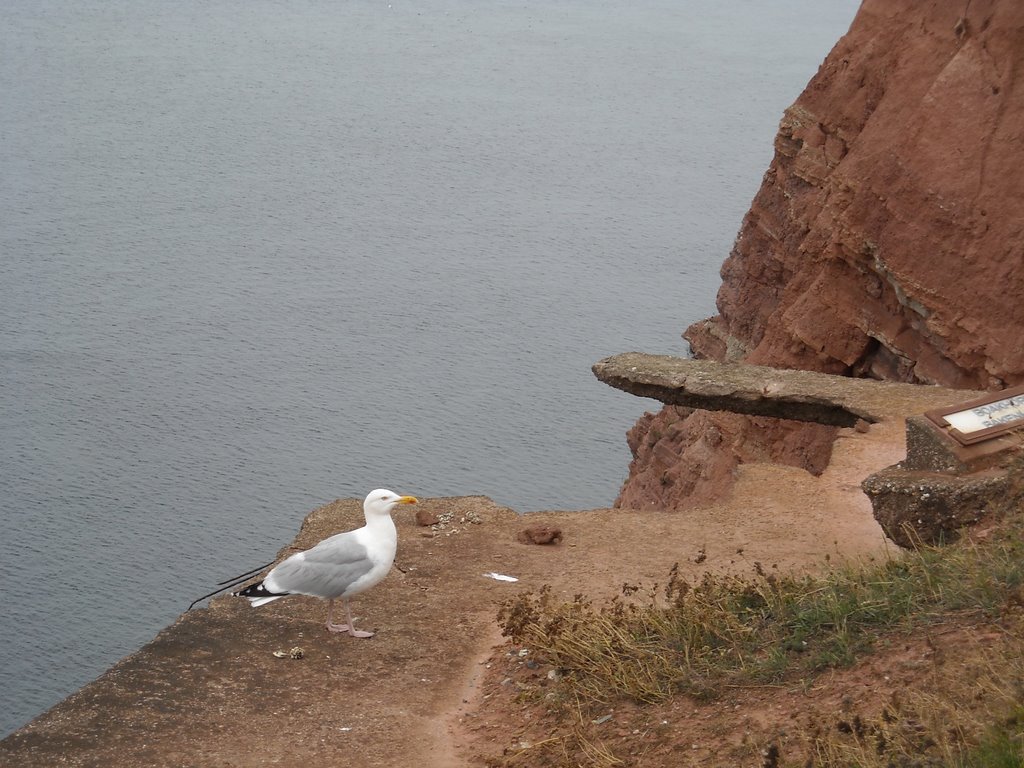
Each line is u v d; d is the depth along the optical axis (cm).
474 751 871
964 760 644
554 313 12256
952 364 2200
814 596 948
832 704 771
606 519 1355
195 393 10019
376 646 1044
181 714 918
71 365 10781
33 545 6825
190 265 14912
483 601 1138
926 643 802
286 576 1005
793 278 2623
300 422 9181
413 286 13800
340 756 862
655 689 874
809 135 2698
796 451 2558
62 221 16950
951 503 1052
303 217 17962
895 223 2278
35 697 4991
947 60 2338
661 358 1936
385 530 1028
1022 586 813
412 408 9356
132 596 6144
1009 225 2103
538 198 18762
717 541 1278
